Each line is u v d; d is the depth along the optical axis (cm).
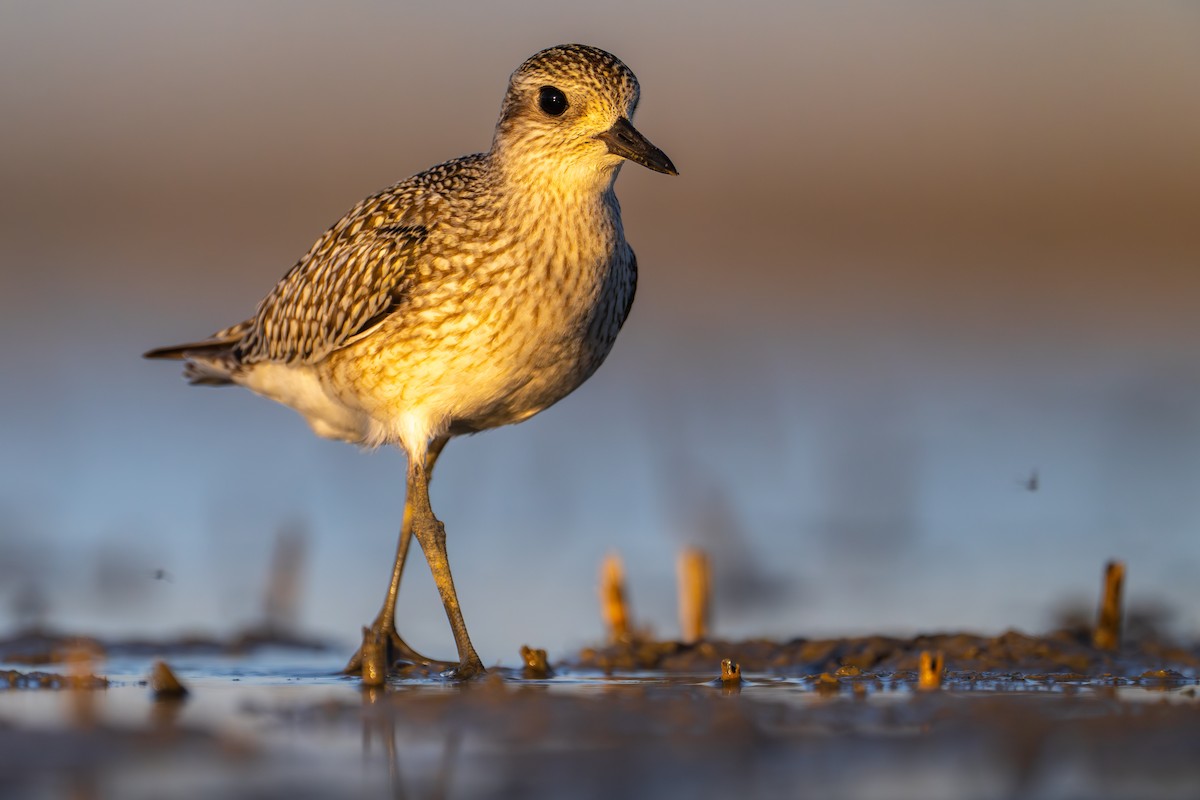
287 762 736
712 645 1120
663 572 1477
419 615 1327
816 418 2061
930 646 1088
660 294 2928
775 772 709
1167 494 1728
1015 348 2498
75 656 996
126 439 1912
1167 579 1420
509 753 747
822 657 1082
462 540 1583
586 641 1223
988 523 1631
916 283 3050
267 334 1248
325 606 1355
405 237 1123
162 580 1416
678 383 2225
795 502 1716
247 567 1458
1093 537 1577
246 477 1769
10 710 873
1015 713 831
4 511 1619
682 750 749
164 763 734
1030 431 2000
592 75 1105
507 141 1127
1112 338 2567
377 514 1662
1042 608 1333
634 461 1858
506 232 1110
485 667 1089
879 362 2394
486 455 1872
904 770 711
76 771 718
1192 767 716
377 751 756
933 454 1895
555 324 1119
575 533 1605
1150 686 962
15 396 2092
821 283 3041
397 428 1148
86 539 1536
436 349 1120
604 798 670
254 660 1146
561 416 2053
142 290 2798
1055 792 679
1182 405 2120
